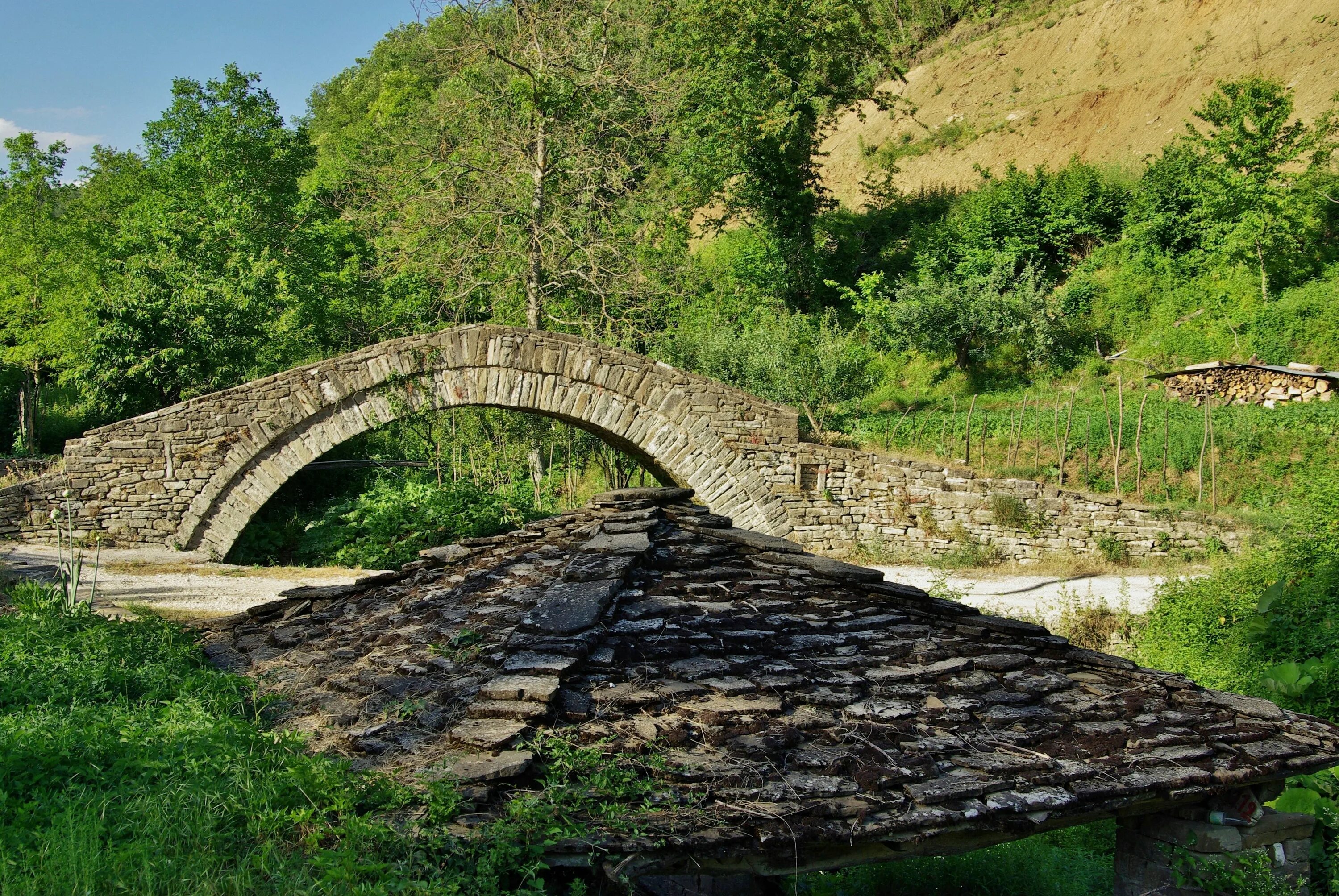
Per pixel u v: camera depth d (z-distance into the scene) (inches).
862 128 1817.2
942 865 231.6
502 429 976.9
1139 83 1469.0
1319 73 1259.2
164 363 922.7
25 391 1216.2
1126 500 790.5
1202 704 171.6
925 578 694.5
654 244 1221.7
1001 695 163.2
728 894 209.6
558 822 122.5
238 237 1085.1
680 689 151.2
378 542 762.2
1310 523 449.1
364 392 718.5
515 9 979.9
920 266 1299.2
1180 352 1037.8
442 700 156.3
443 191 996.6
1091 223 1244.5
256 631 241.9
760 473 788.6
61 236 1220.5
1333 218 1074.7
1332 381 871.7
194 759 155.6
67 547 667.4
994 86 1707.7
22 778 154.4
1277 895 164.6
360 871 113.8
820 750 138.4
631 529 213.9
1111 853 285.1
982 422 950.4
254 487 706.8
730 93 1242.6
